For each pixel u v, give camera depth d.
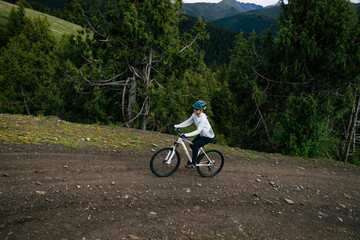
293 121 10.50
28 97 17.48
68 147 5.88
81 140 6.61
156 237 3.14
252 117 14.77
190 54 12.56
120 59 12.35
